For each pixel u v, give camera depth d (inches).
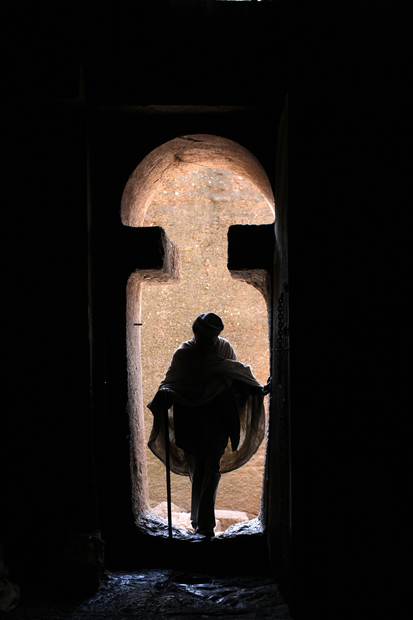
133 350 167.5
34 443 140.4
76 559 132.7
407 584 106.7
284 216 122.8
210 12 141.7
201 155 171.6
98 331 151.9
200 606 123.7
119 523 152.8
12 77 135.7
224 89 144.6
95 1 138.8
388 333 109.6
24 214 143.0
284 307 123.5
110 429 153.2
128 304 158.4
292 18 114.3
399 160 111.0
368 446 108.8
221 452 164.9
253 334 266.2
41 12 136.9
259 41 142.5
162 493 257.6
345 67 112.8
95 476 146.6
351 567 107.7
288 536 115.7
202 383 163.2
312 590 107.9
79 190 143.5
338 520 108.3
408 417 108.7
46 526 138.8
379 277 110.3
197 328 165.2
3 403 139.7
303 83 113.1
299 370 110.3
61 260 143.2
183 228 272.4
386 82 112.0
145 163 159.6
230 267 155.3
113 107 147.9
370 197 111.0
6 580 124.5
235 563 151.7
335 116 112.3
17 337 141.6
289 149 112.7
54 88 135.9
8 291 141.8
